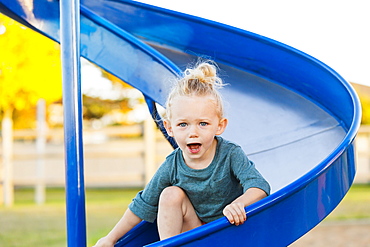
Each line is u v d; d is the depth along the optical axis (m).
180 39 4.89
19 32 8.91
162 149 12.16
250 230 2.21
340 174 2.56
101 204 9.87
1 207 9.89
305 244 6.16
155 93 3.74
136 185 14.34
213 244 2.18
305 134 3.82
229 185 2.59
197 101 2.50
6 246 5.99
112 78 13.33
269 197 2.24
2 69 9.23
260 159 3.62
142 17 4.88
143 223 3.03
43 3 3.93
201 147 2.50
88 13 3.91
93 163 13.84
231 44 4.70
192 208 2.64
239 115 4.05
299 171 3.43
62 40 2.71
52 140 15.43
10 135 10.97
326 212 2.42
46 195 12.39
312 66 4.14
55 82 9.67
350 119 3.65
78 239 2.54
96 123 16.31
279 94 4.38
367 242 6.18
